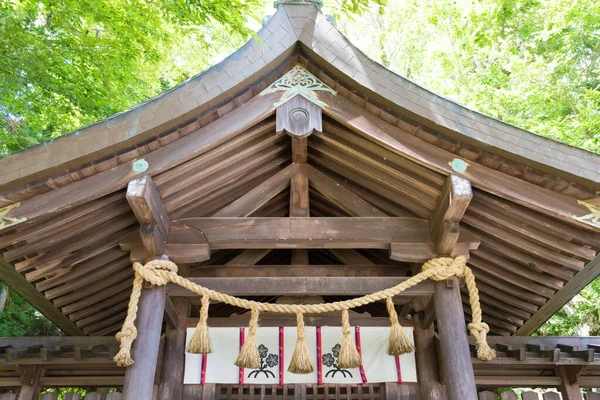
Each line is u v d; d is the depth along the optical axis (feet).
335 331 13.99
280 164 14.10
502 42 35.42
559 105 32.96
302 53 11.67
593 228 10.37
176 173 11.12
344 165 12.95
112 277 13.96
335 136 12.12
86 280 13.29
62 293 13.51
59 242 11.44
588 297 31.48
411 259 11.54
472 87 35.76
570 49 34.27
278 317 14.19
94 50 22.57
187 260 11.53
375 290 11.78
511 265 13.25
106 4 19.38
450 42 39.58
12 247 11.11
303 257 15.11
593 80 34.96
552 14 32.99
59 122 27.73
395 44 44.21
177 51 33.45
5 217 9.84
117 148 10.19
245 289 11.76
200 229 11.79
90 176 10.36
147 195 10.22
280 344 13.83
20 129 29.58
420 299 14.32
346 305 11.32
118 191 10.95
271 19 11.53
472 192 10.89
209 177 12.11
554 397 13.67
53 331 32.99
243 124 11.12
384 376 13.44
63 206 10.03
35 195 10.09
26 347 14.78
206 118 10.94
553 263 12.62
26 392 15.61
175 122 10.50
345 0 13.93
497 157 10.51
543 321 16.92
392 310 11.27
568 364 15.25
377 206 13.26
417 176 11.46
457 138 10.59
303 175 13.56
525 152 10.13
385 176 12.14
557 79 33.78
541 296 14.44
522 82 32.71
